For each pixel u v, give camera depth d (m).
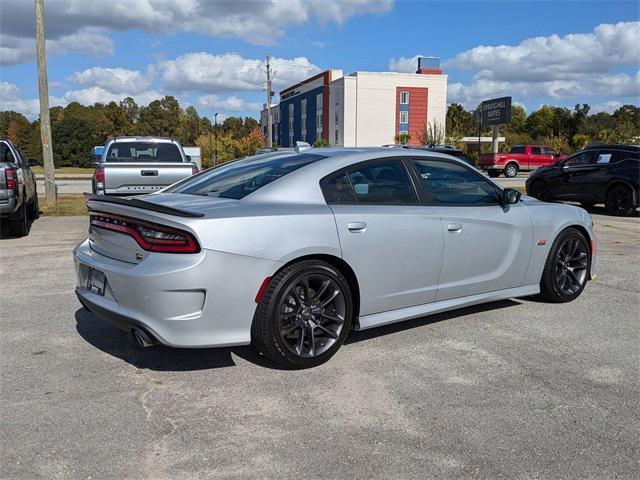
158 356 4.22
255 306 3.72
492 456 2.91
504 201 5.12
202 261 3.53
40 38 14.31
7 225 9.56
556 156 37.38
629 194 13.16
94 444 3.00
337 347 4.09
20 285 6.31
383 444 3.02
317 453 2.93
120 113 87.00
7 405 3.43
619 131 48.81
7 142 10.89
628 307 5.62
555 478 2.73
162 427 3.18
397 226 4.33
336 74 76.19
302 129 86.94
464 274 4.84
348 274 4.18
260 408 3.41
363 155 4.47
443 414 3.35
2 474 2.72
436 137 62.53
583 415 3.36
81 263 4.15
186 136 102.25
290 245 3.79
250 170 4.55
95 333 4.72
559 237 5.58
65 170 60.41
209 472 2.75
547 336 4.74
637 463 2.87
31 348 4.38
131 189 10.38
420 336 4.71
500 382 3.81
